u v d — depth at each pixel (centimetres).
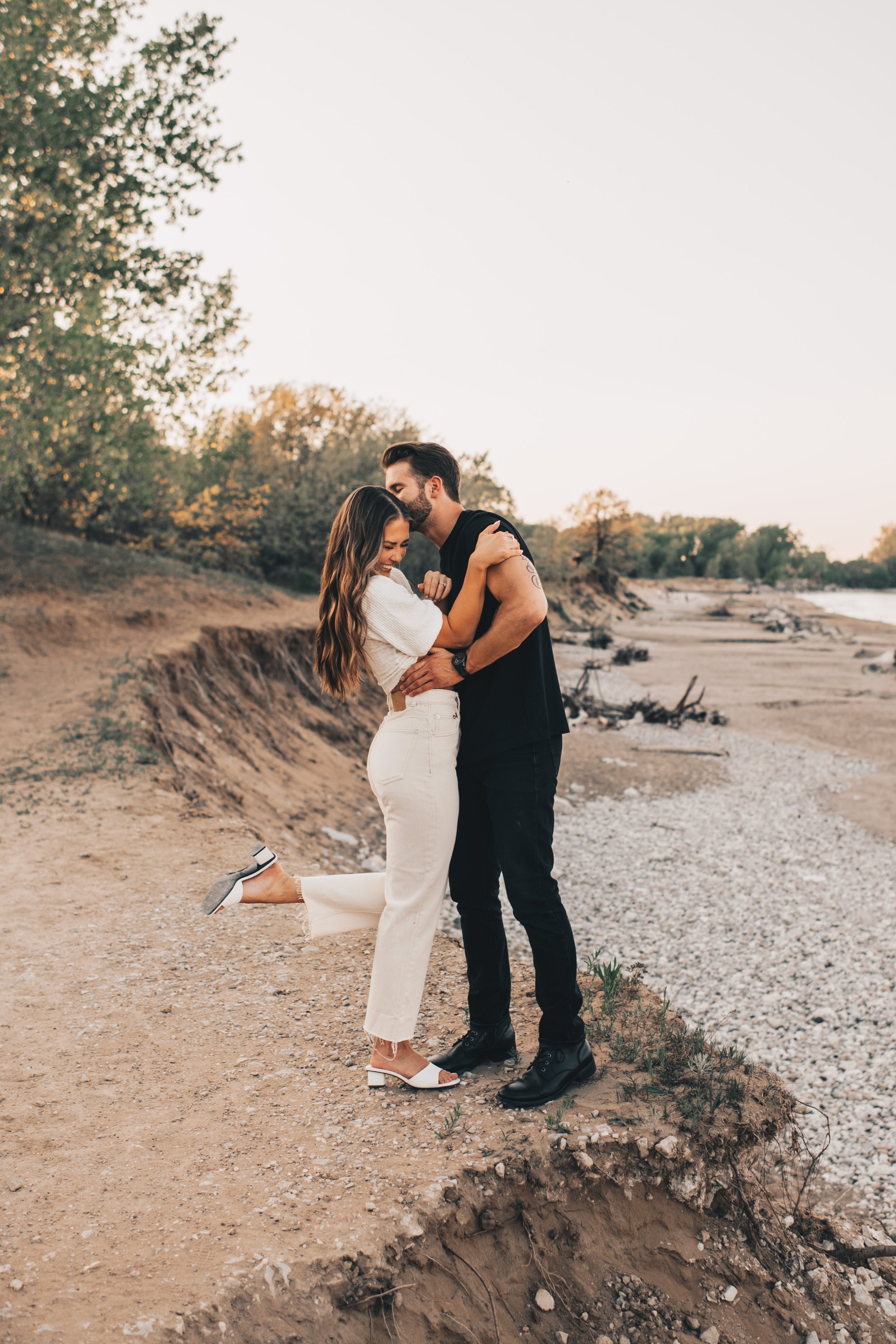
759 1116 293
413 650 263
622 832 1266
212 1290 212
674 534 18162
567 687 2664
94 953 429
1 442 1381
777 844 1219
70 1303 206
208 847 604
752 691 2856
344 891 289
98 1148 272
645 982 759
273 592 2091
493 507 3253
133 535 2188
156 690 1055
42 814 657
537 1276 247
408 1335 221
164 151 1552
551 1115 277
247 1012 367
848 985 750
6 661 1121
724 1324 253
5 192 1362
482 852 300
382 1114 287
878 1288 290
